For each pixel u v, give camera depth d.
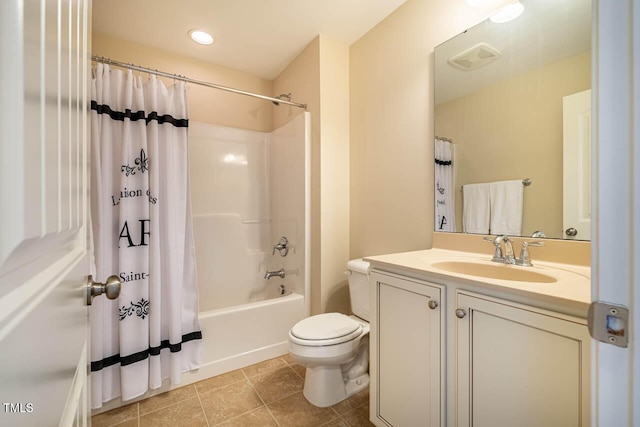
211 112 2.41
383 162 1.85
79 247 0.56
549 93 1.13
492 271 1.15
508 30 1.25
